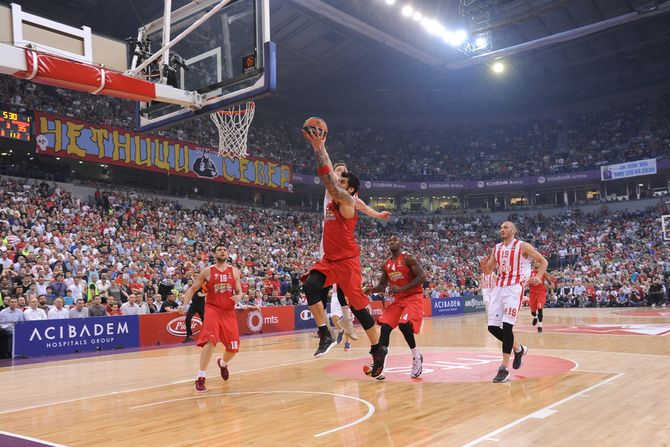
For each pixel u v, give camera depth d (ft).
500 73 132.67
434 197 130.93
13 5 23.29
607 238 107.86
